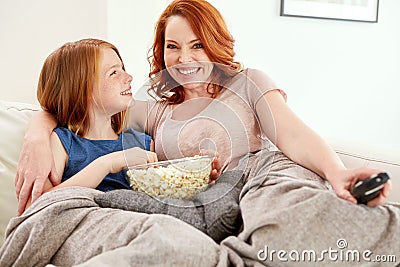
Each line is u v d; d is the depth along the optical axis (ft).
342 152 4.65
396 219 2.99
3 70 6.10
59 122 4.65
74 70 4.54
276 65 7.55
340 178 3.29
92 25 5.92
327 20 7.88
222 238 3.28
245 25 7.20
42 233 3.33
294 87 7.74
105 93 4.58
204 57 4.07
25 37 6.07
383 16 8.41
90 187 4.12
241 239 3.03
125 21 6.02
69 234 3.38
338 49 8.09
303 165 3.72
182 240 2.93
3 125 4.69
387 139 8.69
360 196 3.04
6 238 3.51
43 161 4.02
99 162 4.23
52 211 3.39
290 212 2.96
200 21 4.02
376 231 2.95
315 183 3.29
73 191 3.69
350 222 2.95
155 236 2.92
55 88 4.59
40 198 3.64
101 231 3.25
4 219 4.32
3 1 6.05
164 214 3.42
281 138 3.84
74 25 5.97
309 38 7.78
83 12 5.94
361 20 8.09
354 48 8.20
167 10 4.20
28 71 6.10
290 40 7.64
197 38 4.03
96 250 3.15
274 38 7.48
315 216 2.96
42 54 6.07
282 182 3.33
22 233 3.37
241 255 3.01
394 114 8.71
